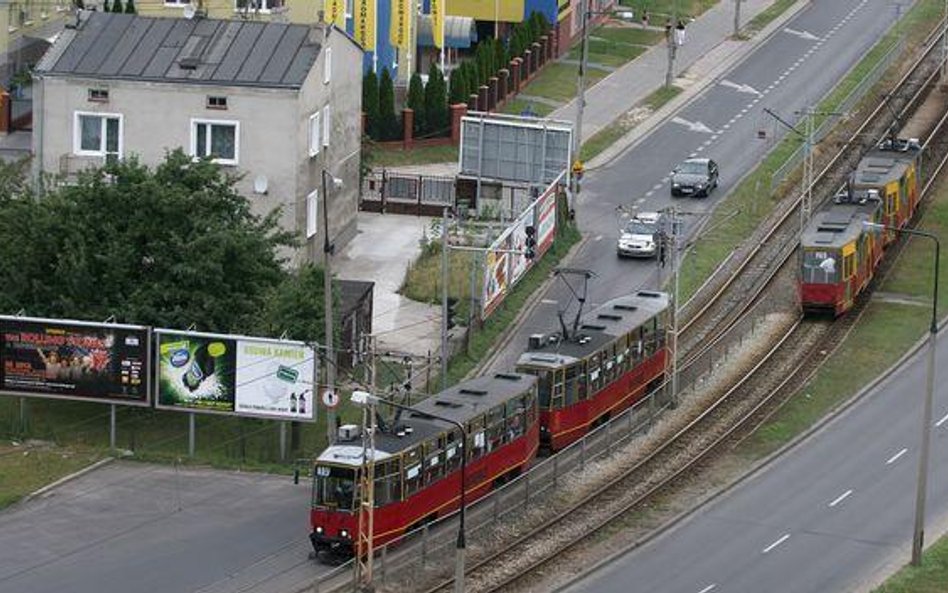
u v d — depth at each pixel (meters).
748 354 143.88
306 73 145.75
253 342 118.62
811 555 109.31
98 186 124.56
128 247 123.50
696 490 119.06
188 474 117.50
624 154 192.00
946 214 178.00
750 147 195.75
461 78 193.50
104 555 105.25
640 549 109.81
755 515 115.31
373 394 109.19
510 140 165.62
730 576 106.19
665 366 136.88
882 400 134.75
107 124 146.62
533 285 154.38
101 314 123.25
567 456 121.25
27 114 176.62
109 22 150.00
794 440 127.44
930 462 123.69
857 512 115.88
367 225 167.00
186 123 145.75
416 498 108.25
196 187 127.31
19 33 192.50
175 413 127.56
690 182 178.75
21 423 123.12
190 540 107.50
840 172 189.25
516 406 117.88
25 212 124.62
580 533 111.25
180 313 122.81
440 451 110.31
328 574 101.31
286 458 120.19
